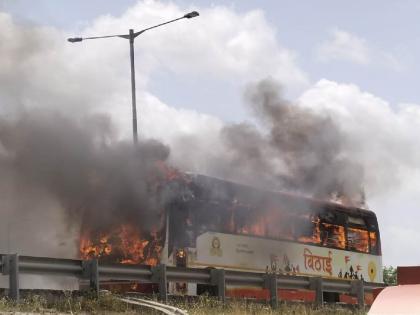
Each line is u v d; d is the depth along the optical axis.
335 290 24.69
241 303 20.72
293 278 23.20
